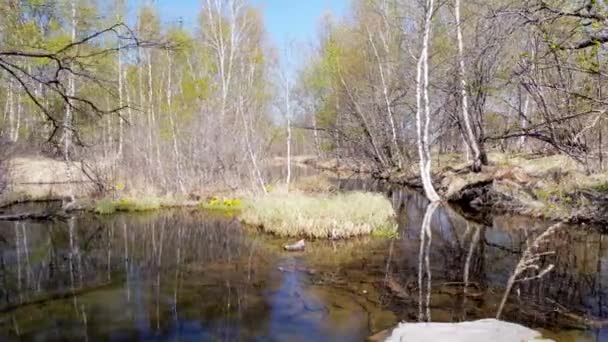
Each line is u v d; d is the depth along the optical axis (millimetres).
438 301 6266
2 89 17172
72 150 16500
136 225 13328
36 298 6801
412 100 23094
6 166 15523
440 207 15523
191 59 24547
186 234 11953
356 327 5383
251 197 16016
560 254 8789
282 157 36906
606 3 5762
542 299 6242
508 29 10156
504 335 4805
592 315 5578
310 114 30078
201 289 7121
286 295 6715
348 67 25406
